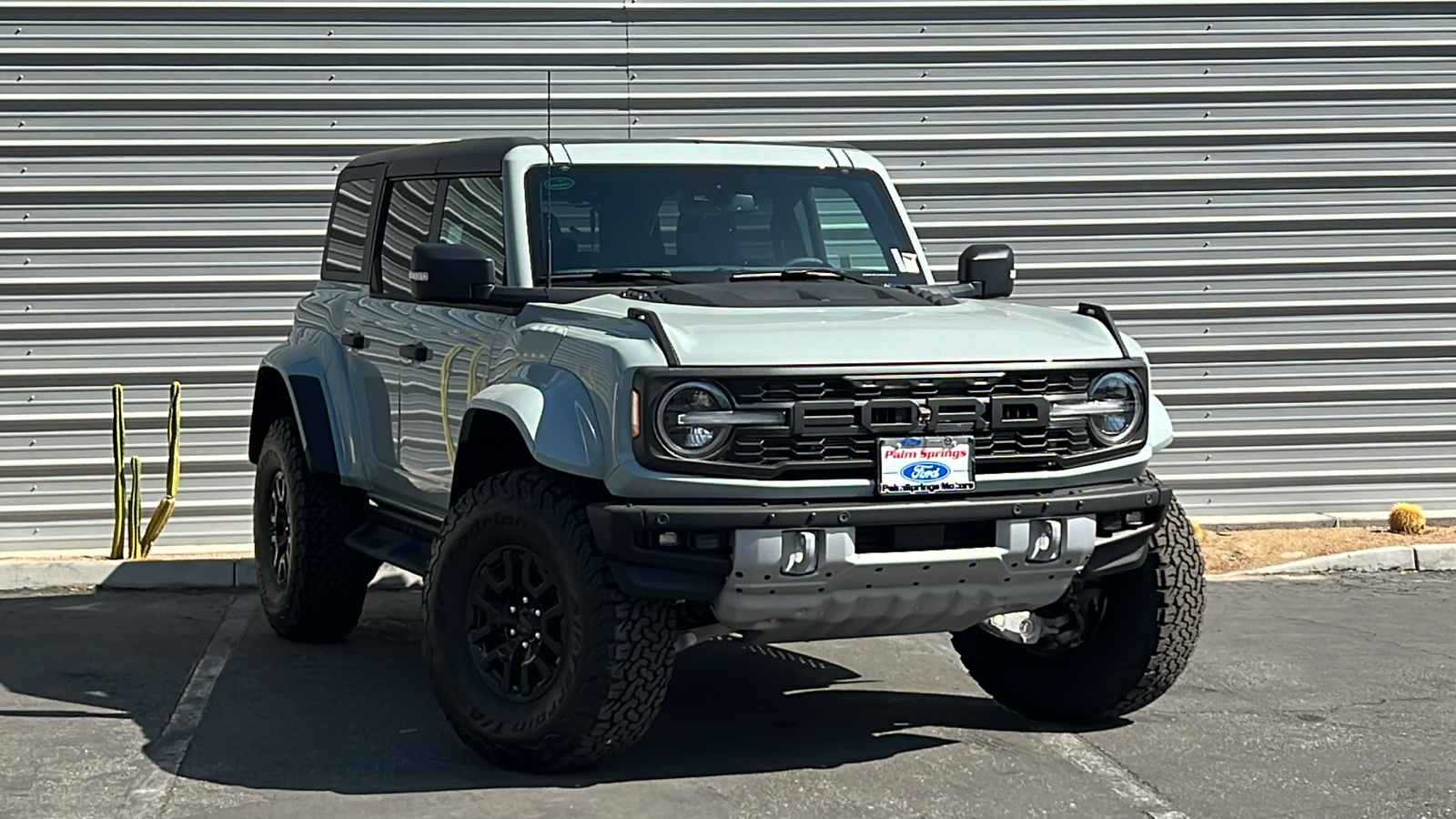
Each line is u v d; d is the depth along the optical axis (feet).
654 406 16.72
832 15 34.37
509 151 21.16
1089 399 18.43
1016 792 17.53
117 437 31.14
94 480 33.19
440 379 21.15
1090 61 35.01
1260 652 24.70
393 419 22.67
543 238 20.45
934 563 17.25
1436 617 27.53
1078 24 34.96
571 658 17.15
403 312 22.47
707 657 24.54
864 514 16.97
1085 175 35.14
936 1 34.55
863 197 22.40
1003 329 18.52
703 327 17.65
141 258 32.91
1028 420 17.90
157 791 17.42
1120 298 35.42
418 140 33.58
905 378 17.42
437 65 33.50
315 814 16.57
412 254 19.76
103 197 32.76
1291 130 35.50
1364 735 19.98
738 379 16.93
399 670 23.40
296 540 24.32
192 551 33.40
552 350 18.35
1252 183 35.53
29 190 32.53
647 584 16.79
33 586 29.71
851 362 17.31
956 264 35.04
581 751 17.38
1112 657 19.69
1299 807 17.08
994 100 34.83
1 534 32.94
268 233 33.22
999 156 34.96
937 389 17.58
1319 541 34.37
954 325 18.40
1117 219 35.29
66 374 32.86
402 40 33.37
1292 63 35.45
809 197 21.99
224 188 33.04
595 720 17.11
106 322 32.94
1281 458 35.99
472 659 18.42
